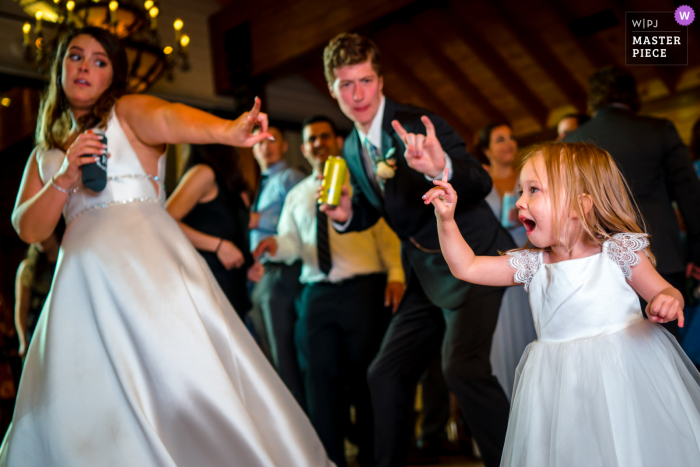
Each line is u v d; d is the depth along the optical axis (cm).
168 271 176
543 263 149
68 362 165
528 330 286
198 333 170
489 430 210
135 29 356
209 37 782
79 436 158
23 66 607
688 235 261
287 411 184
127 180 188
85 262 174
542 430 136
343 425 302
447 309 221
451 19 772
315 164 346
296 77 900
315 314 298
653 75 786
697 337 312
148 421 158
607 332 137
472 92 875
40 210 181
